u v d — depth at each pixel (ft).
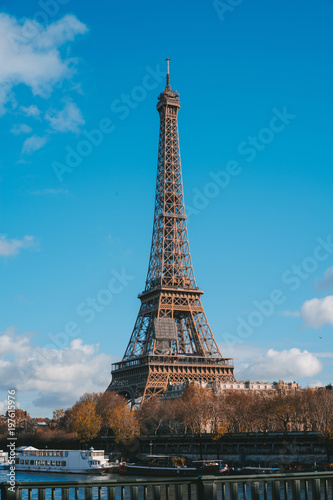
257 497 176.86
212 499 169.99
